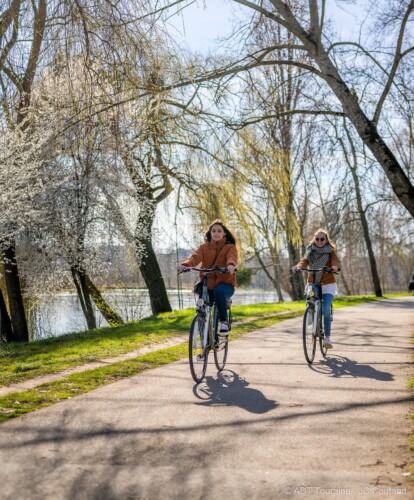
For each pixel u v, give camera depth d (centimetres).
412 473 386
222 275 760
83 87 1150
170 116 1480
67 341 1391
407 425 503
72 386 684
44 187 1415
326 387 664
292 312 1981
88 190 1555
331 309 898
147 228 1755
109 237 1619
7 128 1374
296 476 383
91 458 420
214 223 778
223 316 742
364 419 524
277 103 1359
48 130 1356
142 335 1301
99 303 1994
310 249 913
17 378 767
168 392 641
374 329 1320
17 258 1634
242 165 1788
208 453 430
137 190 1659
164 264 2184
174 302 2878
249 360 867
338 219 3275
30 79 1326
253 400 601
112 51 1120
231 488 364
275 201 1897
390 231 5047
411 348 987
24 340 1622
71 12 1110
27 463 410
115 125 1264
